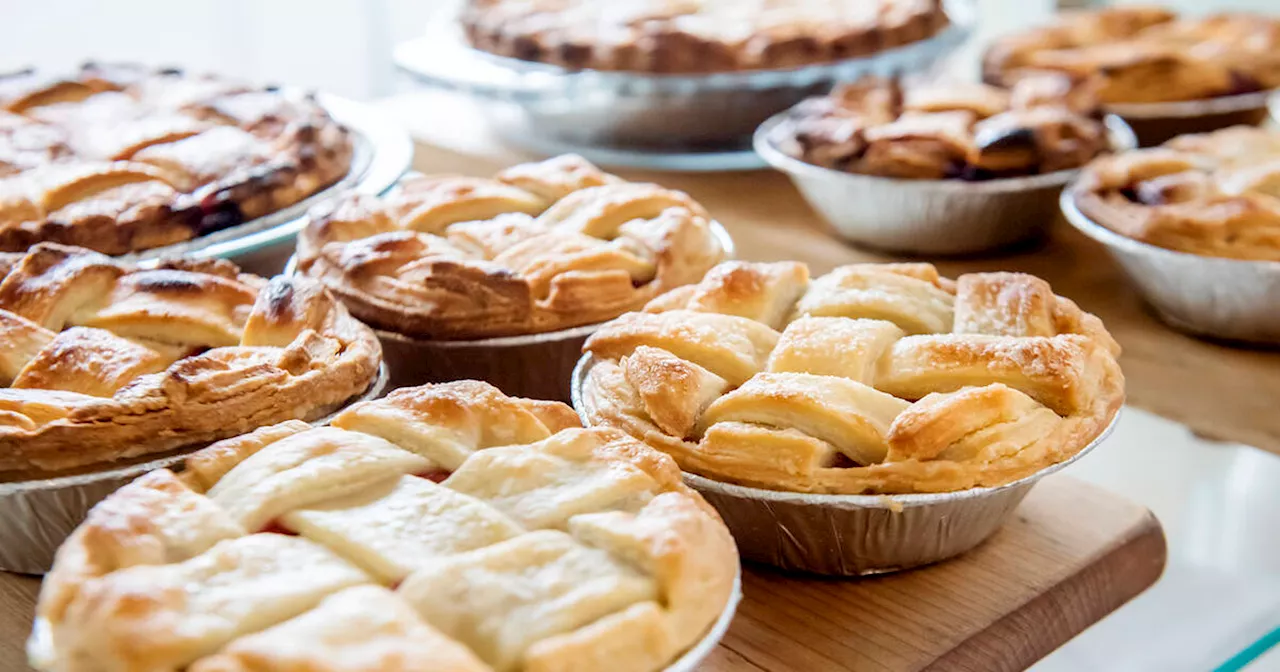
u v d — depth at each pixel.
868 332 0.60
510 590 0.52
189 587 0.51
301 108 0.80
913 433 0.57
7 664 0.57
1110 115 0.85
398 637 0.50
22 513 0.58
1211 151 0.78
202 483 0.55
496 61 0.89
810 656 0.58
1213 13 1.03
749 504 0.58
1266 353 0.72
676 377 0.59
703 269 0.69
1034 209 0.78
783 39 0.88
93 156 0.75
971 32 0.95
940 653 0.58
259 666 0.50
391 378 0.68
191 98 0.81
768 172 0.88
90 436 0.58
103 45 1.10
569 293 0.66
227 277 0.66
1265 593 0.63
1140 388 0.70
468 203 0.70
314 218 0.70
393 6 1.25
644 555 0.52
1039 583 0.60
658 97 0.85
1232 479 0.66
